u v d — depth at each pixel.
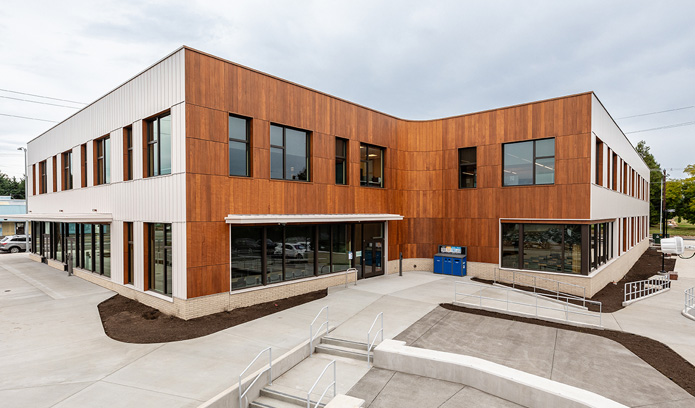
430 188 21.31
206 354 9.11
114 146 15.89
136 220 14.23
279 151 15.02
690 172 63.75
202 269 12.13
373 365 9.08
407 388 7.99
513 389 7.43
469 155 20.27
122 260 15.18
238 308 13.11
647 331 11.45
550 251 17.27
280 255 14.95
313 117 16.22
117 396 7.06
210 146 12.42
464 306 13.58
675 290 18.39
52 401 6.87
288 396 7.52
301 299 14.60
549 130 17.34
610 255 21.28
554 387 7.13
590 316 12.87
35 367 8.38
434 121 21.20
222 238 12.71
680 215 65.94
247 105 13.62
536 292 16.44
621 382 8.06
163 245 12.98
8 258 27.70
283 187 14.87
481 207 19.42
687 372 8.61
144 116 13.77
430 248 21.36
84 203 18.77
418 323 11.73
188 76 11.88
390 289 16.44
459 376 8.19
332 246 17.28
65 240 21.44
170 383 7.59
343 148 18.06
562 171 16.92
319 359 9.47
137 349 9.45
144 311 12.81
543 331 11.27
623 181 24.72
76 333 10.71
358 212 18.50
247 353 9.18
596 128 17.06
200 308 12.06
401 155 21.28
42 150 25.16
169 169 12.87
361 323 11.65
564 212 16.80
